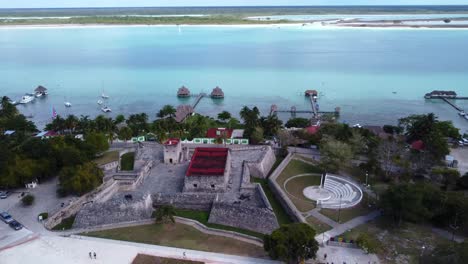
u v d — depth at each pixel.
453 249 68.56
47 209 98.31
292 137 141.75
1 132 155.00
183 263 76.44
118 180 111.56
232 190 106.81
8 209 98.69
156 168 125.00
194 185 106.38
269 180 114.69
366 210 98.25
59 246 82.81
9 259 78.00
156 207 104.56
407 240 85.00
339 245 82.94
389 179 113.81
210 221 95.88
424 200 91.12
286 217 97.62
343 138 133.88
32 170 109.00
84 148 124.75
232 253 80.31
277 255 73.00
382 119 194.38
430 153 120.12
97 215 94.25
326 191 108.38
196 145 146.12
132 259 78.06
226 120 186.88
